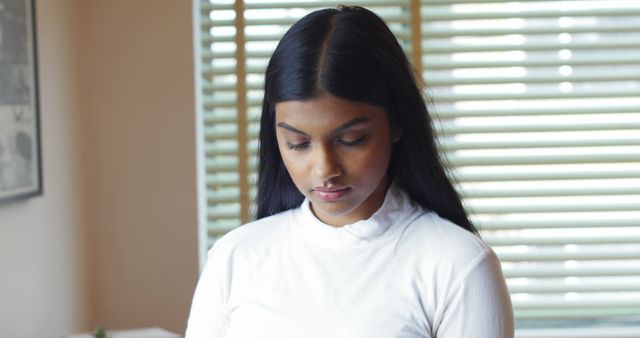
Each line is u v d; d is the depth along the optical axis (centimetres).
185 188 275
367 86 106
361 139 108
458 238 113
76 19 270
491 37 292
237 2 286
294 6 289
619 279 296
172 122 274
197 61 282
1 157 207
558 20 292
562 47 290
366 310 113
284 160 112
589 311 294
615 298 295
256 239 124
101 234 276
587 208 292
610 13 290
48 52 246
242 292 122
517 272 293
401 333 112
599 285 294
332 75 104
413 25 289
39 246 238
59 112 254
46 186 243
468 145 291
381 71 108
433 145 119
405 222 117
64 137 257
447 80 292
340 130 106
